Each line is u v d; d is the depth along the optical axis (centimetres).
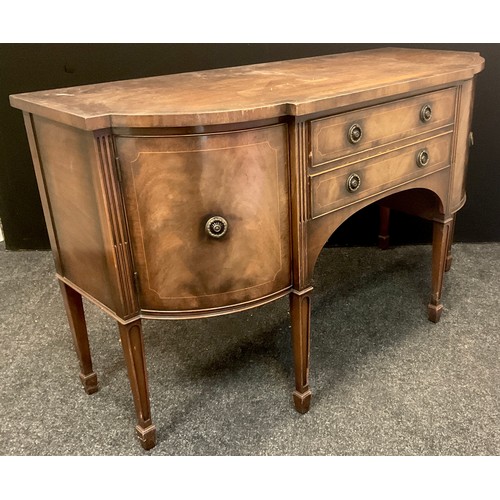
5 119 238
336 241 256
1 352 189
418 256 245
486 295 211
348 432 150
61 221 142
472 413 155
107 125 116
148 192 123
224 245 130
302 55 229
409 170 161
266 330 197
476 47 225
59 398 167
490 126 234
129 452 147
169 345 190
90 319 206
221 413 159
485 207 247
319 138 132
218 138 121
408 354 180
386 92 141
